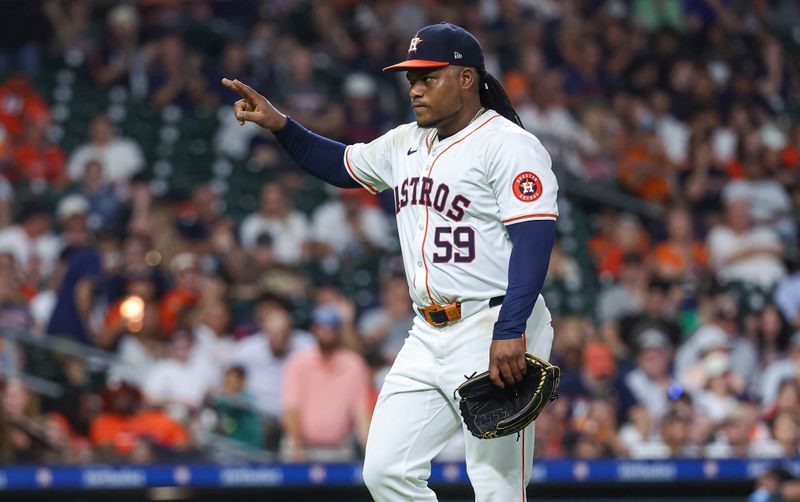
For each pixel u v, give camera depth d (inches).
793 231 1929.1
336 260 1656.0
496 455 606.5
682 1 2455.7
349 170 654.5
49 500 1120.8
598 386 1347.2
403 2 2202.3
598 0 2397.9
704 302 1531.7
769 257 1797.5
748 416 1289.4
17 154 1739.7
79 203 1443.2
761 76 2373.3
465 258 593.3
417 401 613.6
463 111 600.4
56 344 1306.6
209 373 1279.5
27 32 2020.2
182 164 1856.5
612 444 1237.7
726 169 2009.1
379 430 617.6
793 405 1282.0
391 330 1391.5
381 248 1707.7
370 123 1939.0
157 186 1786.4
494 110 612.4
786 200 1956.2
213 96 1994.3
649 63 2208.4
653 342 1354.6
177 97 1972.2
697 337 1450.5
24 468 1116.5
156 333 1352.1
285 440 1207.6
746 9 2519.7
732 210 1809.8
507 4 2271.2
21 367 1294.3
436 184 595.8
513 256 571.8
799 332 1541.6
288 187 1833.2
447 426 618.2
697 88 2180.1
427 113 595.5
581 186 1964.8
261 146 1920.5
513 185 574.9
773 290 1699.1
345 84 2026.3
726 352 1430.9
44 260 1520.7
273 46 2041.1
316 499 1178.0
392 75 2106.3
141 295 1358.3
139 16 2111.2
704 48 2314.2
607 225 1855.3
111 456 1163.9
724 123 2166.6
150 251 1536.7
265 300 1331.2
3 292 1359.5
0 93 1834.4
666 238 1843.0
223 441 1222.9
